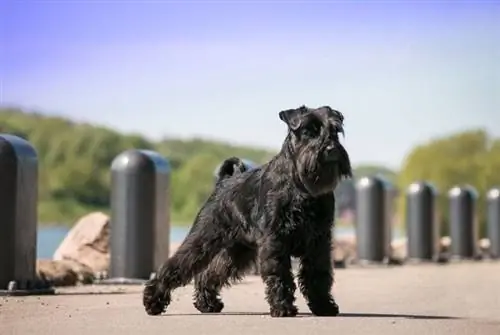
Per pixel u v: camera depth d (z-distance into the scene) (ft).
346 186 88.74
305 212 29.66
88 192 316.19
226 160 33.22
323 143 29.01
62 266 48.39
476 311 34.30
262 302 37.73
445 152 169.37
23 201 40.47
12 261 40.16
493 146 168.45
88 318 31.14
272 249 29.94
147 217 48.44
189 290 42.19
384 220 71.56
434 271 62.08
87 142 325.21
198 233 32.22
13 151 40.16
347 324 28.68
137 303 36.63
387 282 50.49
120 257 48.49
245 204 31.04
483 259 88.28
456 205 87.25
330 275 30.94
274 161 30.42
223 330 27.40
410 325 28.68
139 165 48.42
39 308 34.60
